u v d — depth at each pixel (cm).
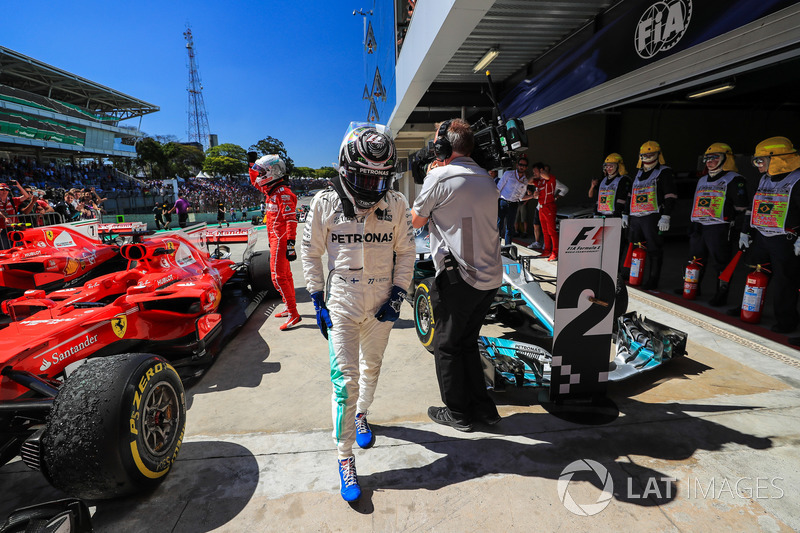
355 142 182
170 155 5369
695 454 219
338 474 215
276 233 425
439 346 243
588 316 257
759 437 231
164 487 207
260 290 557
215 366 353
